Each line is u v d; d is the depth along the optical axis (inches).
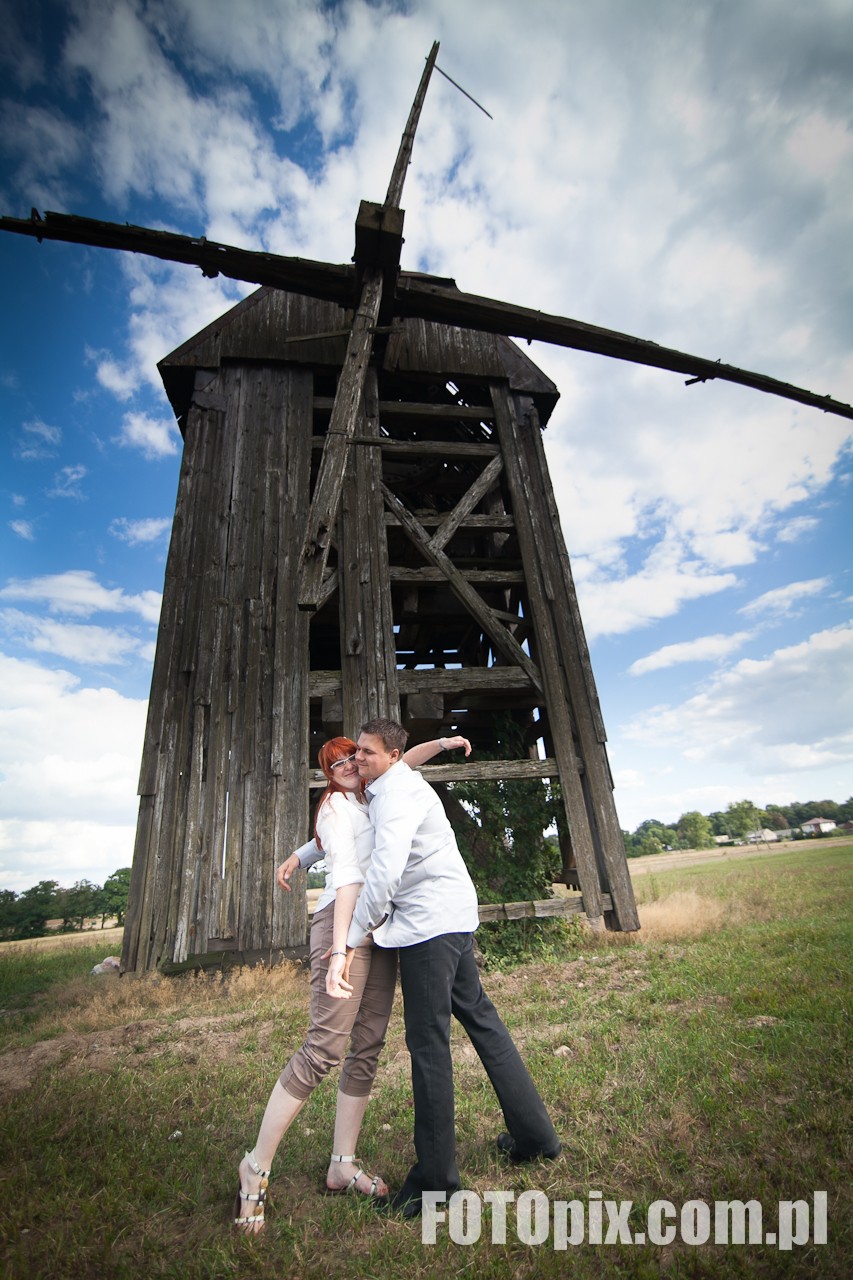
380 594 330.3
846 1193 79.7
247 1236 79.0
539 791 329.1
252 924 259.8
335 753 108.7
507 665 341.7
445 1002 92.0
